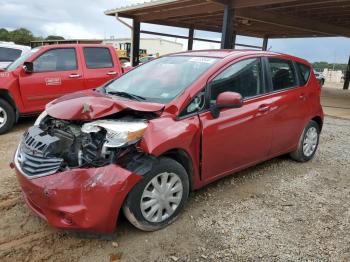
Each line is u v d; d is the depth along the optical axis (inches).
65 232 120.8
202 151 131.9
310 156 206.2
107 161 107.1
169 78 145.7
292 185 169.9
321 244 119.6
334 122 358.9
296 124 185.8
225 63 146.2
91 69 292.4
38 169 108.0
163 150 113.8
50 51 274.2
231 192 157.8
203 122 130.8
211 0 401.1
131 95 140.4
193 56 160.1
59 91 275.9
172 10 519.5
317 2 411.2
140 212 114.6
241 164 155.9
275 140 172.2
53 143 111.2
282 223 132.6
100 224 105.3
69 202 102.5
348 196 160.4
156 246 114.6
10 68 271.9
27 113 264.7
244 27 689.0
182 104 126.9
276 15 499.5
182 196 127.7
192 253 111.9
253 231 126.0
